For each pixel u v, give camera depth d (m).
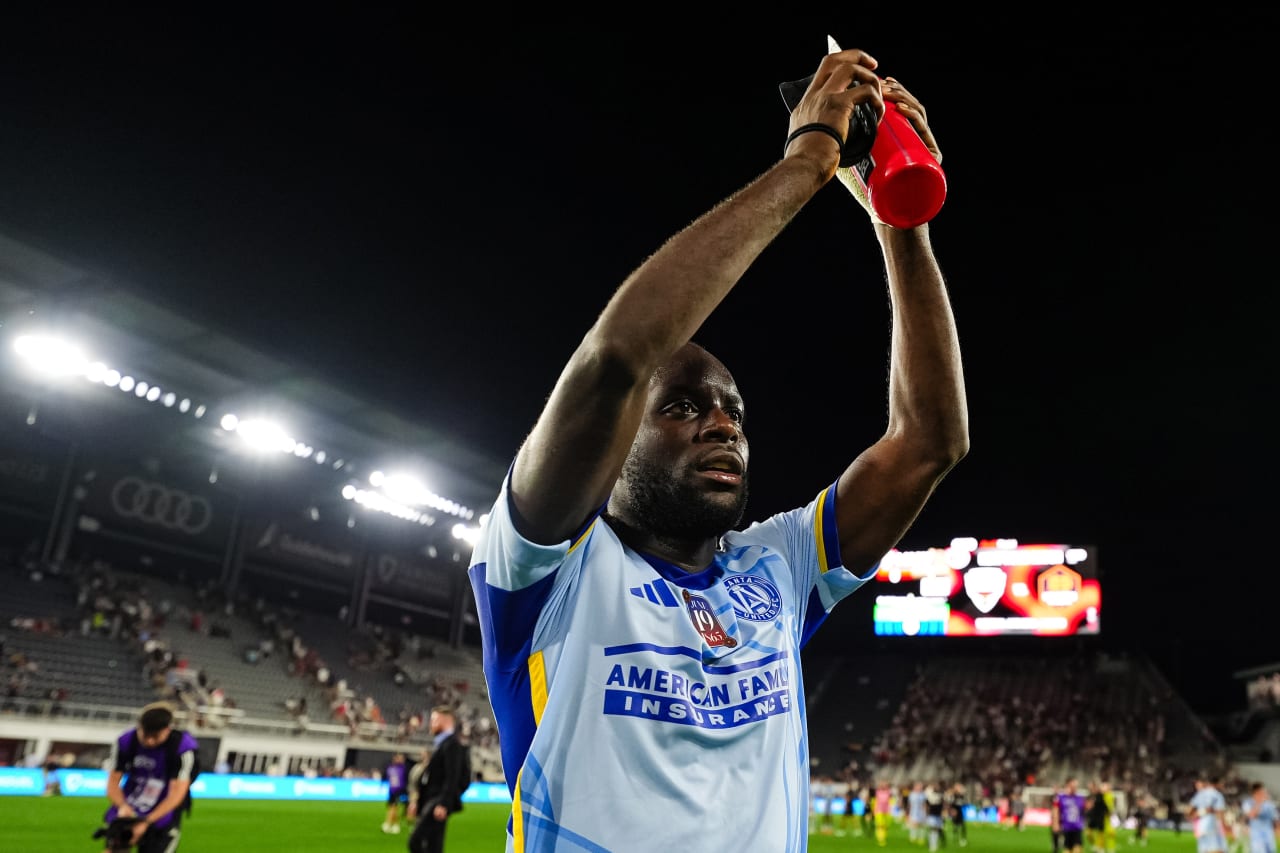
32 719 26.00
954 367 2.10
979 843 26.28
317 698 37.12
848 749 53.19
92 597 33.72
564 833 1.43
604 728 1.47
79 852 11.68
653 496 1.74
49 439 34.69
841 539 2.04
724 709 1.56
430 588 49.44
